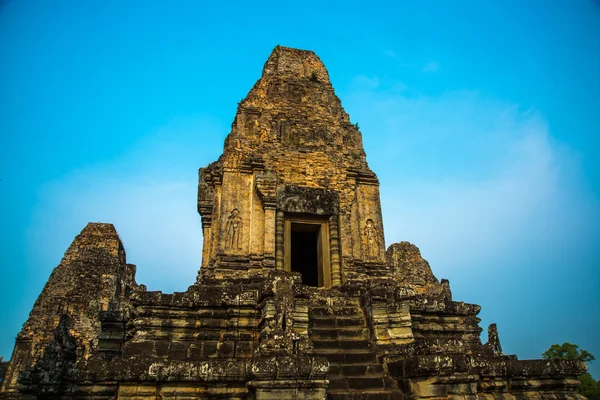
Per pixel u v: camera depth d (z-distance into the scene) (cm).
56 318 2948
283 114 2270
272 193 1997
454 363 1159
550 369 1348
